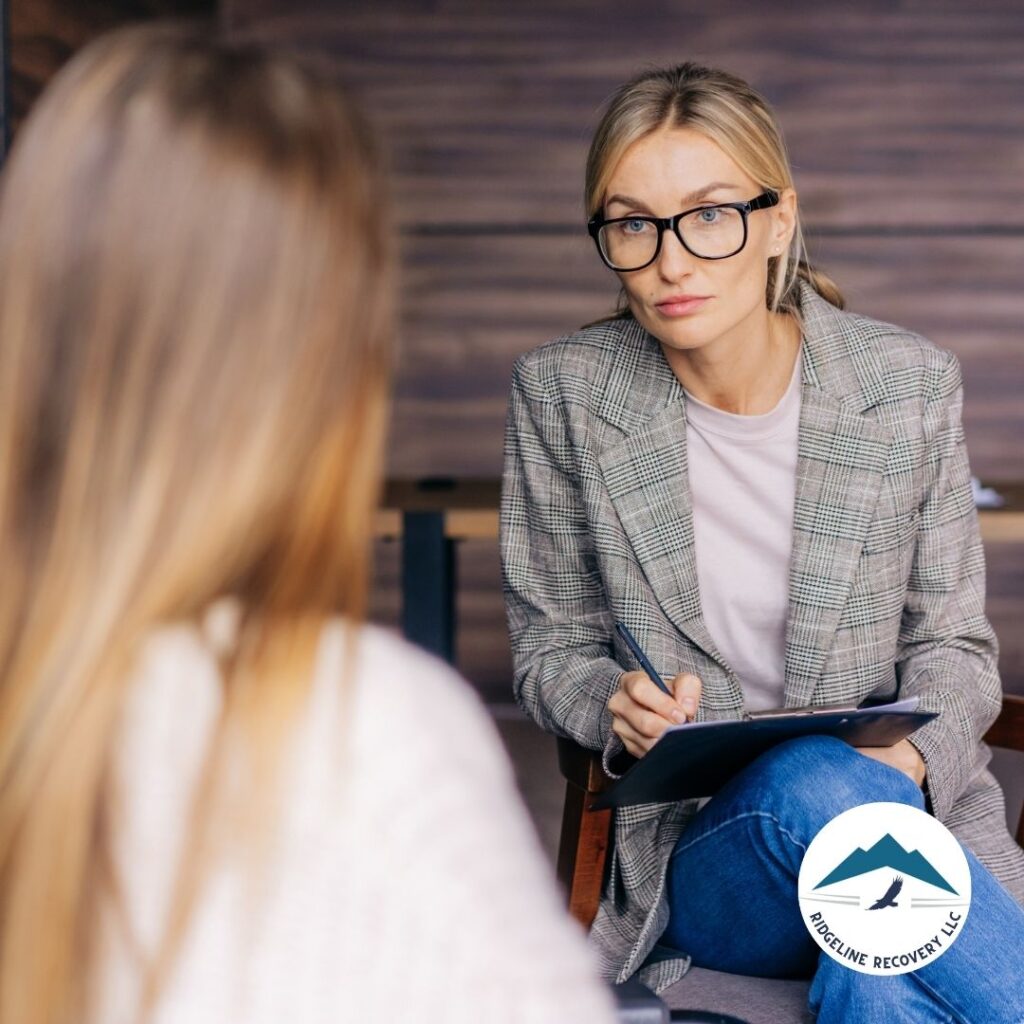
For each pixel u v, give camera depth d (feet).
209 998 1.82
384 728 1.95
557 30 14.89
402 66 14.99
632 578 6.21
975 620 6.49
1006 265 15.02
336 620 2.07
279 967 1.83
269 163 1.99
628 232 5.83
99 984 1.86
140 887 1.86
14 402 1.97
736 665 6.39
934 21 14.74
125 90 2.01
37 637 1.92
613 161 5.78
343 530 2.10
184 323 1.95
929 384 6.24
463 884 1.85
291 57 2.14
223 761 1.89
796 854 4.91
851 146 14.92
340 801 1.88
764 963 5.62
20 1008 1.85
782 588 6.26
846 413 6.11
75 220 1.97
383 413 2.15
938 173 14.93
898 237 15.02
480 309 15.29
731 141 5.68
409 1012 1.81
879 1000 4.61
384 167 2.14
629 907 5.88
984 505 11.00
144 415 1.94
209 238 1.96
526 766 12.94
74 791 1.86
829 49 14.82
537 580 6.61
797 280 6.47
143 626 1.92
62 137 2.00
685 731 4.75
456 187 15.14
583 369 6.40
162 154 1.97
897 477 6.14
